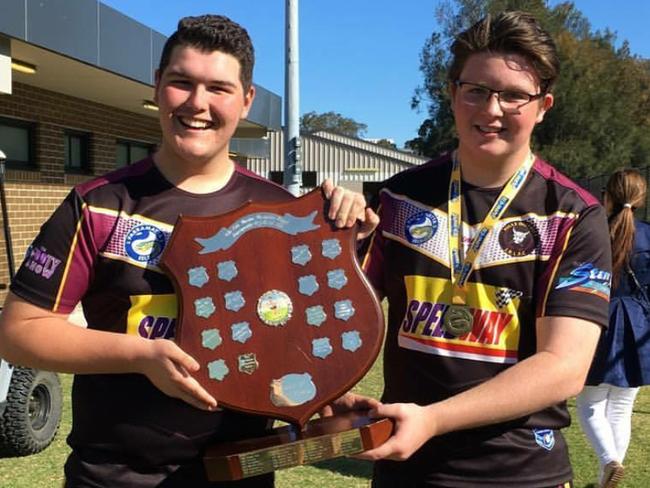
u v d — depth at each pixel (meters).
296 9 9.26
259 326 1.83
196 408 1.90
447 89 2.08
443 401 1.70
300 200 1.93
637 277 3.92
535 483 1.90
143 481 1.90
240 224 1.89
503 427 1.89
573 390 1.72
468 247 1.94
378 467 2.08
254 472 1.67
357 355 1.82
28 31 6.46
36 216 9.40
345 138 41.88
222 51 1.91
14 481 4.22
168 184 1.99
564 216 1.88
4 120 8.81
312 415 1.80
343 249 1.89
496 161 1.92
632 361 3.83
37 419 4.86
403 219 2.05
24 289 1.86
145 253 1.91
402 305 2.03
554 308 1.81
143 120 12.53
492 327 1.89
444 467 1.92
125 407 1.90
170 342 1.71
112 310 1.92
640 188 3.97
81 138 10.72
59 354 1.79
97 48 7.72
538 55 1.84
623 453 3.95
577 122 40.81
